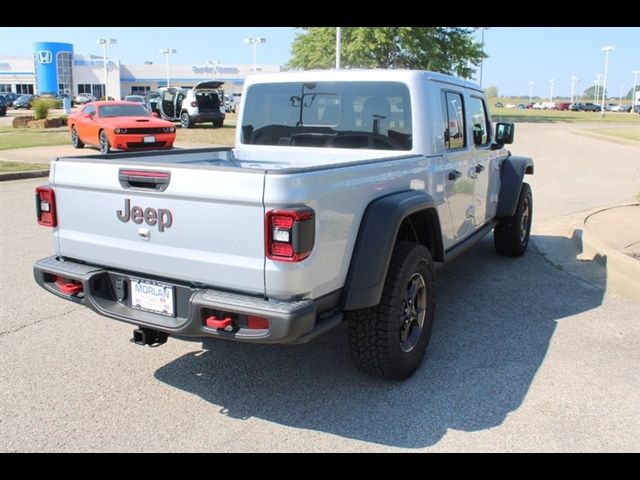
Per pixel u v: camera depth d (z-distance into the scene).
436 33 37.88
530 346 4.66
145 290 3.62
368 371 3.98
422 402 3.81
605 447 3.32
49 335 4.84
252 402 3.83
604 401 3.81
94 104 18.80
